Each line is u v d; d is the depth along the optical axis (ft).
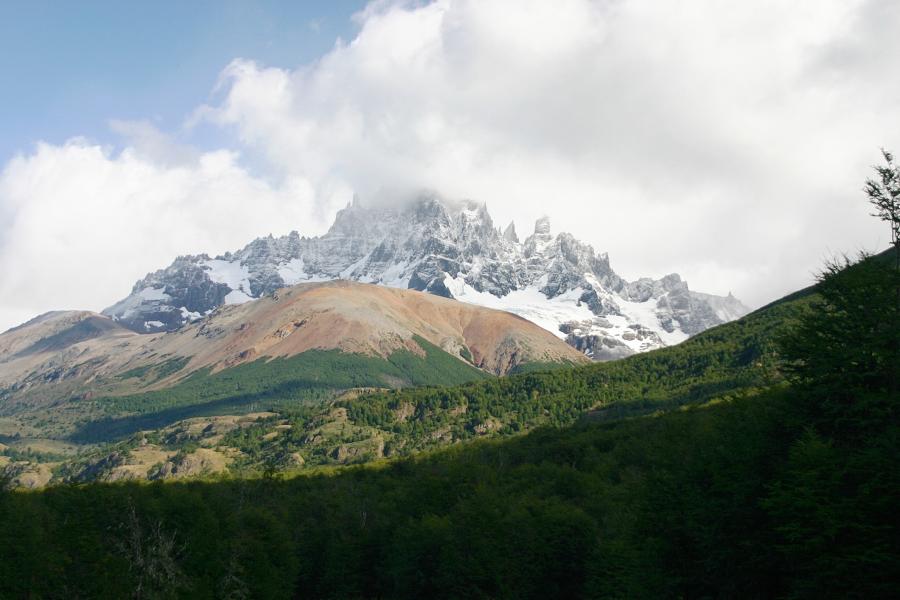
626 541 249.96
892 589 140.97
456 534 372.99
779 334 206.08
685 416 577.43
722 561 187.83
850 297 190.90
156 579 307.99
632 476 417.49
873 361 178.09
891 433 158.81
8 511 342.03
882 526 144.15
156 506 407.64
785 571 172.04
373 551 436.76
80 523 366.63
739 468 188.96
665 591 202.08
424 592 383.04
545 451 623.77
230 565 355.36
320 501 513.45
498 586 338.34
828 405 180.45
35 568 312.29
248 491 547.49
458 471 515.50
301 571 437.58
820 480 157.69
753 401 214.48
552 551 335.67
